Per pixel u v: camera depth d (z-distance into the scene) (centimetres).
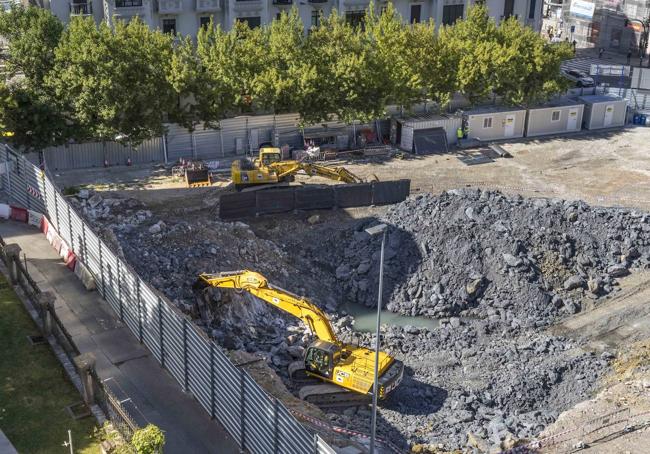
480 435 3256
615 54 10419
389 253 4706
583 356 3909
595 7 10588
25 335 2872
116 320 3162
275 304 3631
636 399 3356
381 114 6400
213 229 4775
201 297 3897
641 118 7688
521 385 3625
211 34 6294
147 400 2705
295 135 6512
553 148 6950
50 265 3541
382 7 8138
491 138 7069
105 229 4397
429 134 6681
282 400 3069
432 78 6819
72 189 5241
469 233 4712
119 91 5522
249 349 3816
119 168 5991
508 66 6812
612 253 4809
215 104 5988
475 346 4078
